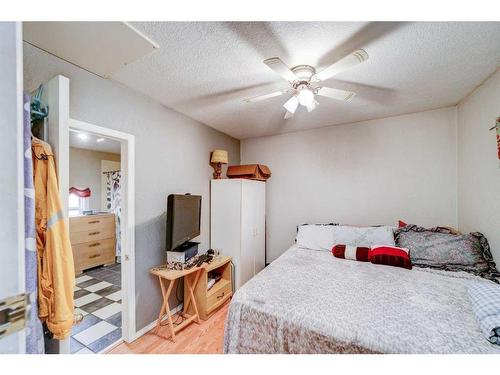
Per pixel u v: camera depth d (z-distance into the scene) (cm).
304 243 289
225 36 145
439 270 202
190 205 256
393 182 294
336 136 331
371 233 257
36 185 102
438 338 110
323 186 340
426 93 229
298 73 179
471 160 227
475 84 209
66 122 108
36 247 100
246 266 311
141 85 208
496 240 190
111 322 236
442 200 267
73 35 140
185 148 282
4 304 61
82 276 368
